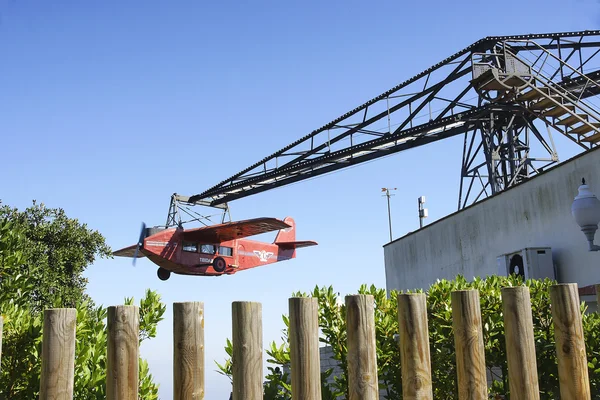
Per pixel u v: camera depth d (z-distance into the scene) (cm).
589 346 485
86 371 388
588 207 869
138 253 2784
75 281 1981
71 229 2000
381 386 450
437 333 453
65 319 282
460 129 2283
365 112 2450
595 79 2036
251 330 290
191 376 282
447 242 1441
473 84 1884
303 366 292
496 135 2217
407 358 313
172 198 3031
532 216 1137
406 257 1658
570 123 1612
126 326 285
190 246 2661
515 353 326
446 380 448
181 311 286
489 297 476
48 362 277
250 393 284
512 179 2042
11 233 539
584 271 995
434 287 479
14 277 523
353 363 299
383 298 479
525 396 321
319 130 2598
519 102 1817
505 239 1216
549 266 1042
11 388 383
